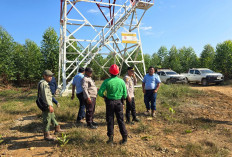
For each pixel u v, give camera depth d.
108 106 3.47
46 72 3.66
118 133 4.15
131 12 10.89
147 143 3.52
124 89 3.60
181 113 5.71
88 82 4.47
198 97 8.55
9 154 3.16
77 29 10.21
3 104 7.87
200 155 2.90
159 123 4.84
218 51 20.30
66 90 9.56
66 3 10.19
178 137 3.81
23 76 20.72
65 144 3.46
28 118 5.60
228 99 8.07
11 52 19.61
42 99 3.60
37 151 3.26
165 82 16.19
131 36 11.26
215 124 4.50
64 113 5.61
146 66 28.00
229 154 2.97
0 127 4.71
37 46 22.89
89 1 10.25
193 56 34.97
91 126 4.50
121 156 2.96
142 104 6.86
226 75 19.62
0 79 19.31
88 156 2.98
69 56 20.09
